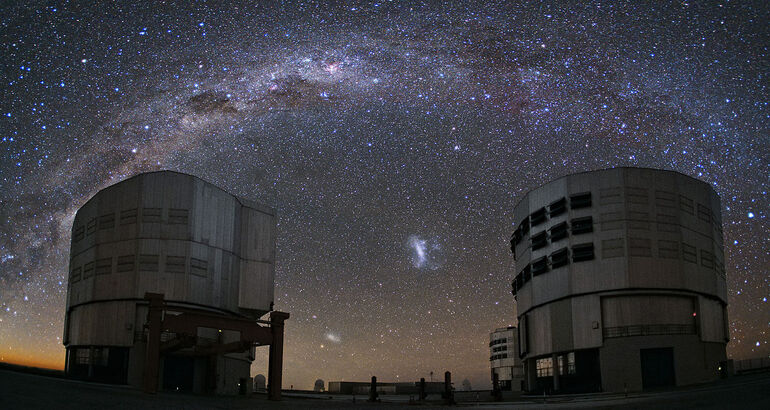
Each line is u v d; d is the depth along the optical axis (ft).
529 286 252.21
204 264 222.69
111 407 117.50
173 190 221.66
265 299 249.96
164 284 213.05
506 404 177.88
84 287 221.46
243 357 245.04
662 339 213.25
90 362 210.38
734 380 201.26
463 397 275.39
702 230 229.45
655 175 227.61
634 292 217.36
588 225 227.61
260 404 156.87
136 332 208.64
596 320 219.82
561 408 144.15
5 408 104.22
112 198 222.69
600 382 217.36
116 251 216.74
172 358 214.90
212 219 229.66
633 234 221.25
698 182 233.35
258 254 252.42
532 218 252.01
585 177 233.35
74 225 241.55
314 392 335.06
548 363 241.55
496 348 397.39
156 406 125.70
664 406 127.44
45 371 211.41
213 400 161.17
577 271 226.79
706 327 220.23
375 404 178.81
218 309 225.76
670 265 219.00
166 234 217.36
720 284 232.32
